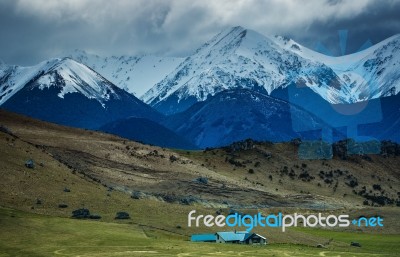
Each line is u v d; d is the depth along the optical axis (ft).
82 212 610.24
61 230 525.75
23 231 508.94
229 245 538.88
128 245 490.90
